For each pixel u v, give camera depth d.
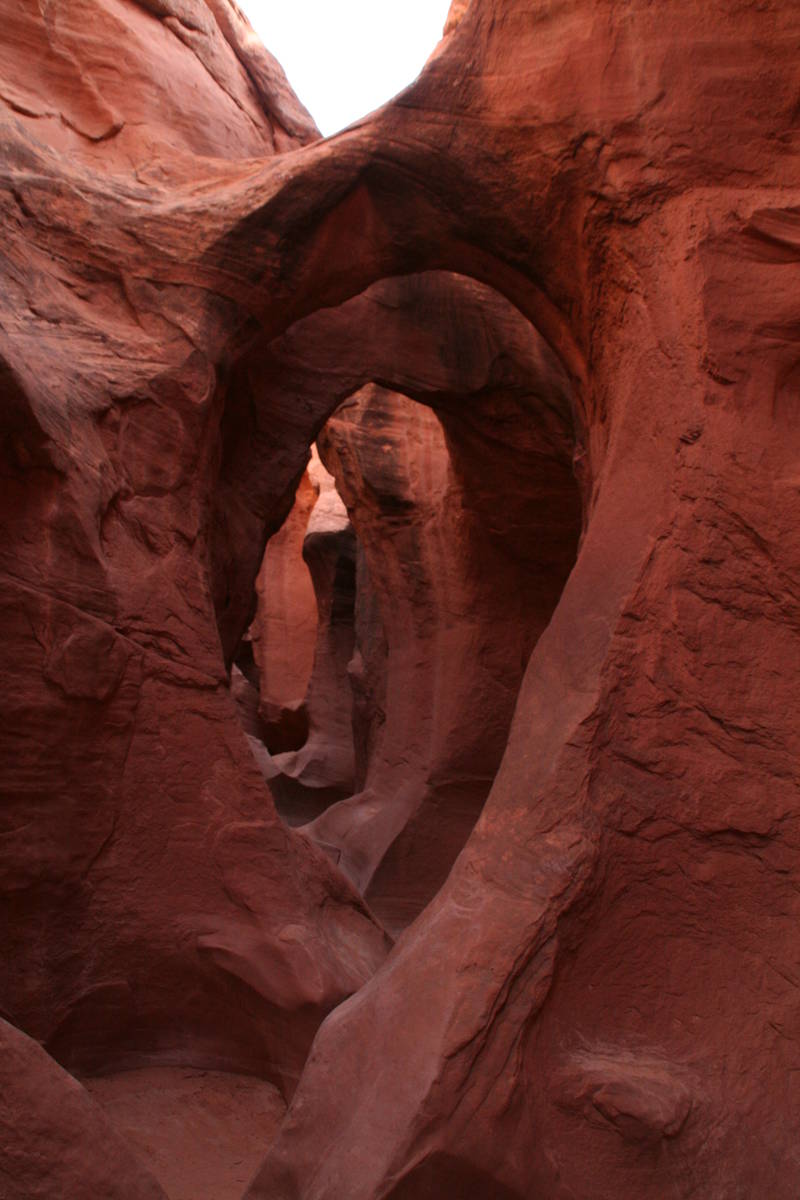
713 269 3.79
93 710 4.12
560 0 4.32
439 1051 2.91
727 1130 2.99
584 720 3.50
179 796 4.31
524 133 4.45
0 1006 3.85
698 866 3.39
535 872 3.29
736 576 3.57
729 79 3.94
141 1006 4.18
